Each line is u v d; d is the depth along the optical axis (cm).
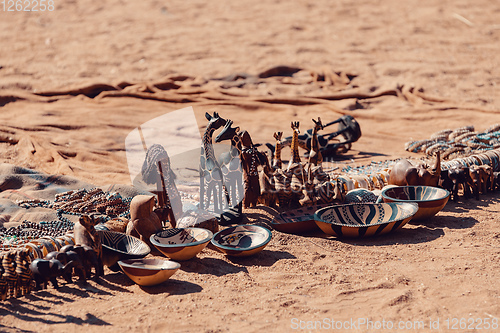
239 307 446
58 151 959
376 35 2172
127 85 1488
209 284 491
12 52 1931
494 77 1636
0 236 574
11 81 1538
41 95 1397
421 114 1290
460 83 1585
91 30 2288
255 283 494
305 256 557
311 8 2650
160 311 436
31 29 2292
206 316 430
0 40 2103
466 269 516
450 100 1373
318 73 1627
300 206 700
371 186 745
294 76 1670
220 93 1430
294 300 457
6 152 952
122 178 841
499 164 807
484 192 762
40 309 438
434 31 2194
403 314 433
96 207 670
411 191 681
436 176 709
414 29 2219
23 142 983
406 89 1455
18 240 546
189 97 1377
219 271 520
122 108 1305
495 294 463
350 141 982
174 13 2597
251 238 573
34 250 492
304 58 1878
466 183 734
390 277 499
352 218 633
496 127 1020
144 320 421
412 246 579
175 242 557
